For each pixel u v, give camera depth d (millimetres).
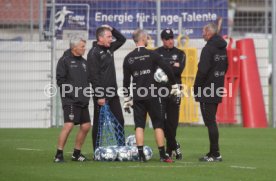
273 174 30312
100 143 37062
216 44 35062
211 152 35625
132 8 58156
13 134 51312
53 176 29469
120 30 58312
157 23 56344
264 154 38969
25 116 57844
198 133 52062
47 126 57875
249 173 30609
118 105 37219
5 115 57719
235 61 58094
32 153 38906
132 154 35281
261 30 60594
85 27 58219
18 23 59000
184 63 38125
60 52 57938
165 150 37312
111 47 37844
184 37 57531
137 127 34750
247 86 58094
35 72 57688
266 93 59594
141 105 34594
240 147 42719
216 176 29625
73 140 47344
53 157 37000
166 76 34750
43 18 58531
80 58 35250
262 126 57844
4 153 38906
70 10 58031
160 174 30156
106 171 31141
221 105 58031
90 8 58156
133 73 34562
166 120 36500
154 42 58094
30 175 29766
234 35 62219
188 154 39188
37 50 57562
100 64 36625
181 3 58031
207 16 58219
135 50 34688
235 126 58625
